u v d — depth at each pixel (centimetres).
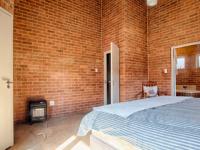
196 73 398
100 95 455
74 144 220
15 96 318
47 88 360
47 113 356
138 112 148
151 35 435
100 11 461
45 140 233
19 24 326
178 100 215
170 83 388
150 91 402
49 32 365
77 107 406
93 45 445
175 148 87
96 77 448
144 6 440
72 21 404
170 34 390
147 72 441
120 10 400
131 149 112
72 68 400
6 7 213
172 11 387
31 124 310
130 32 402
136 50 415
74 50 405
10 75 218
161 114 139
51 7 370
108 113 157
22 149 206
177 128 104
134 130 116
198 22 342
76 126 296
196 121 116
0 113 198
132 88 402
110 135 134
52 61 368
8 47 216
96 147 159
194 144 84
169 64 391
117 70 392
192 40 351
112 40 426
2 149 200
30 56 338
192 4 351
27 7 337
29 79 336
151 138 101
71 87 397
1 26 204
